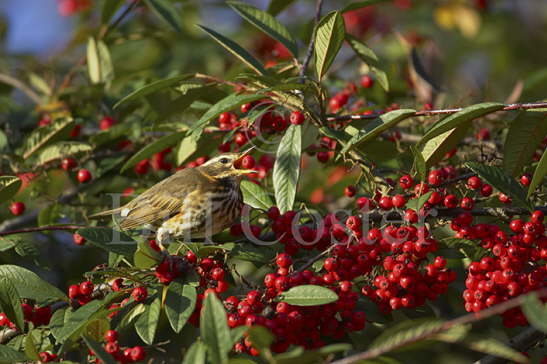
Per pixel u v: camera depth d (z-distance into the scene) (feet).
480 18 71.82
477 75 73.20
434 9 70.33
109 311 29.43
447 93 56.54
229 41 35.73
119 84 56.24
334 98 45.21
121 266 34.32
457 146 39.22
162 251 30.91
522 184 32.63
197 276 29.99
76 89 50.06
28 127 50.57
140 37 55.36
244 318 27.66
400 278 29.27
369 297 31.30
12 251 45.14
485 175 29.68
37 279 31.58
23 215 49.29
